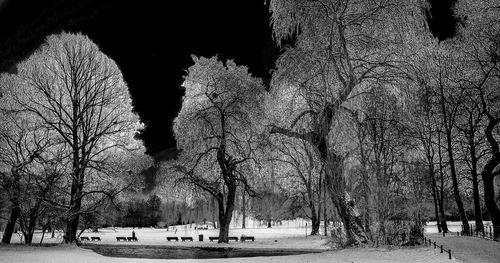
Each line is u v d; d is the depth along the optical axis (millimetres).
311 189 41781
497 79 32031
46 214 30375
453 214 65812
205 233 53812
